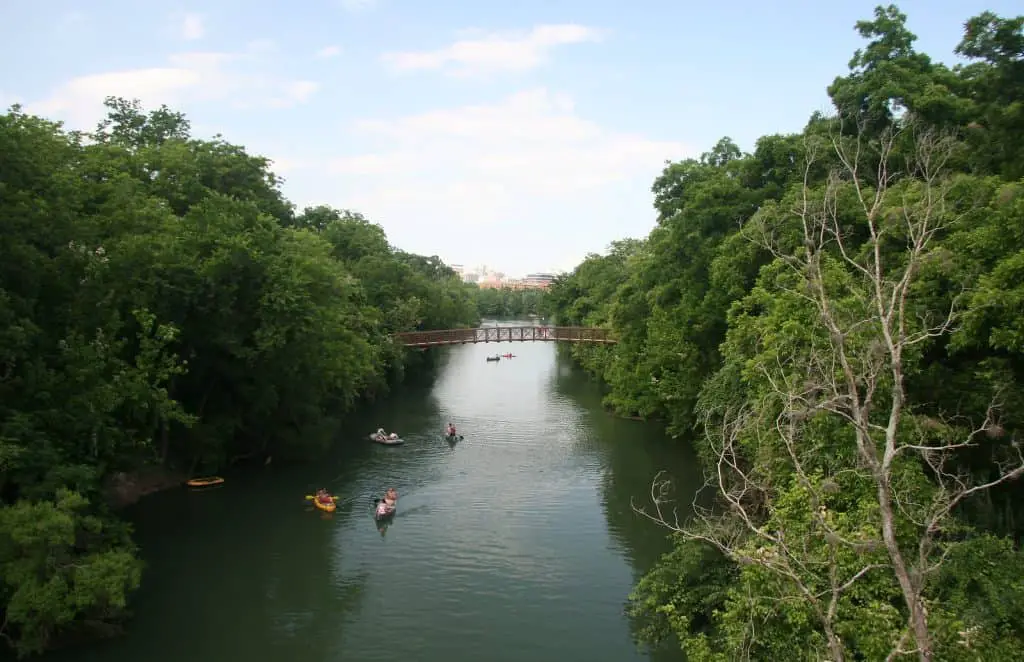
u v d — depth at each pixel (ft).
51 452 72.79
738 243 100.22
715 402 91.15
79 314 88.12
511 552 95.30
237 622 76.13
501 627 74.79
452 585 85.10
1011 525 56.08
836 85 105.19
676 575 66.85
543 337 274.57
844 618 44.45
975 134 75.00
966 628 39.75
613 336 223.92
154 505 113.29
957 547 48.03
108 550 74.02
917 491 49.16
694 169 140.26
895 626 42.80
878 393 53.47
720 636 58.85
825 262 71.46
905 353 55.01
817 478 50.85
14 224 78.28
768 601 47.06
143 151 141.18
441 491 122.83
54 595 63.36
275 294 119.34
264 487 123.95
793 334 60.90
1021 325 49.75
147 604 80.12
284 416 143.13
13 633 68.28
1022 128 69.31
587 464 140.87
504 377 289.53
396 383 245.65
